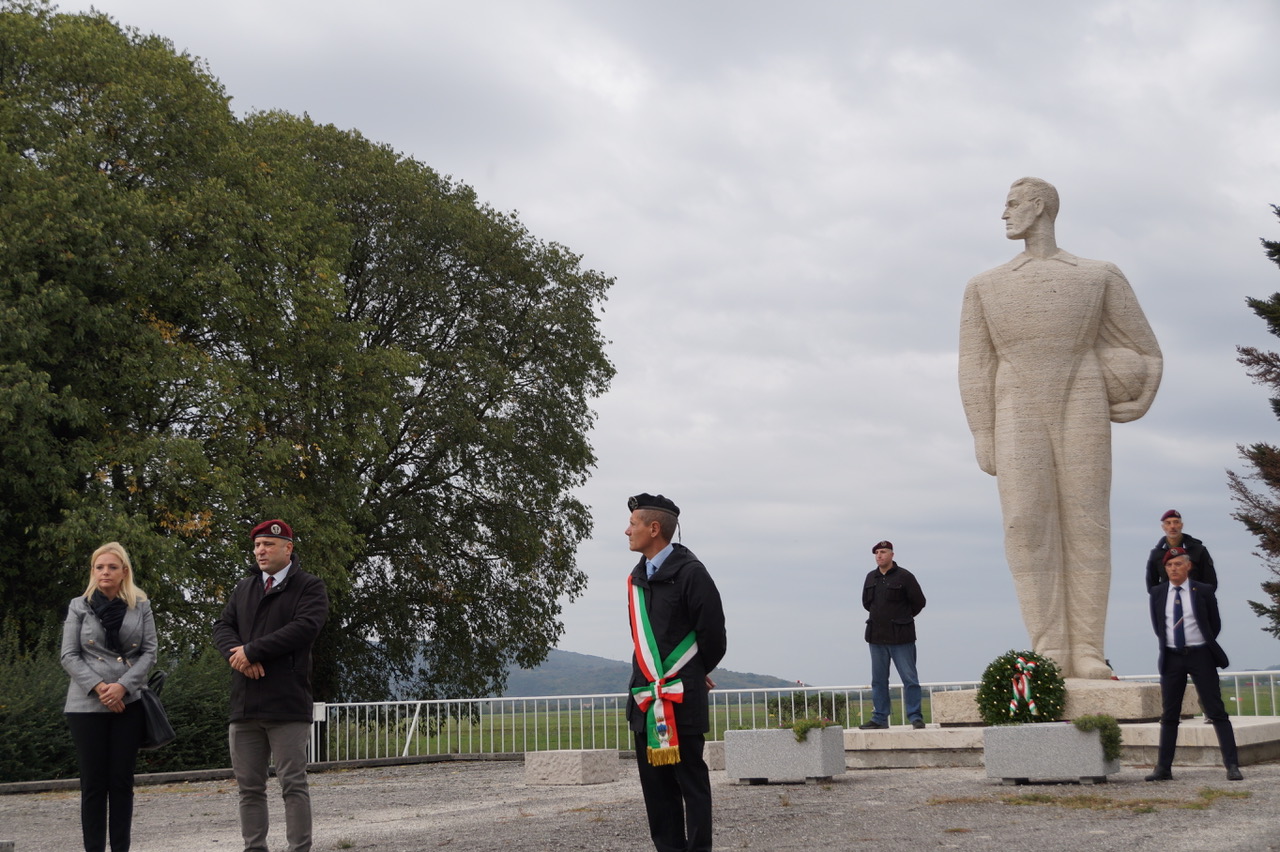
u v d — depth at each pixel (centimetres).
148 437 2266
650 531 636
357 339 2797
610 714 2028
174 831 1027
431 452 3152
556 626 3325
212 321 2562
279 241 2598
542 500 3228
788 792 1077
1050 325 1411
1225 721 1011
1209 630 1020
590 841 800
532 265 3353
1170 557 1036
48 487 2130
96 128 2356
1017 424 1416
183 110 2523
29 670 1747
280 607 724
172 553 2134
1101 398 1409
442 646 3278
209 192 2445
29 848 922
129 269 2223
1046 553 1397
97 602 777
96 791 760
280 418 2706
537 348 3312
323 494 2733
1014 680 1258
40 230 2089
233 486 2375
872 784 1120
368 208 3178
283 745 706
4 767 1622
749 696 1803
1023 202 1457
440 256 3262
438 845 814
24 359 2125
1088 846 682
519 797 1213
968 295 1471
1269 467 3584
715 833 814
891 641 1412
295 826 702
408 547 3116
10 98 2308
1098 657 1383
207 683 1919
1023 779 1045
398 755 2056
